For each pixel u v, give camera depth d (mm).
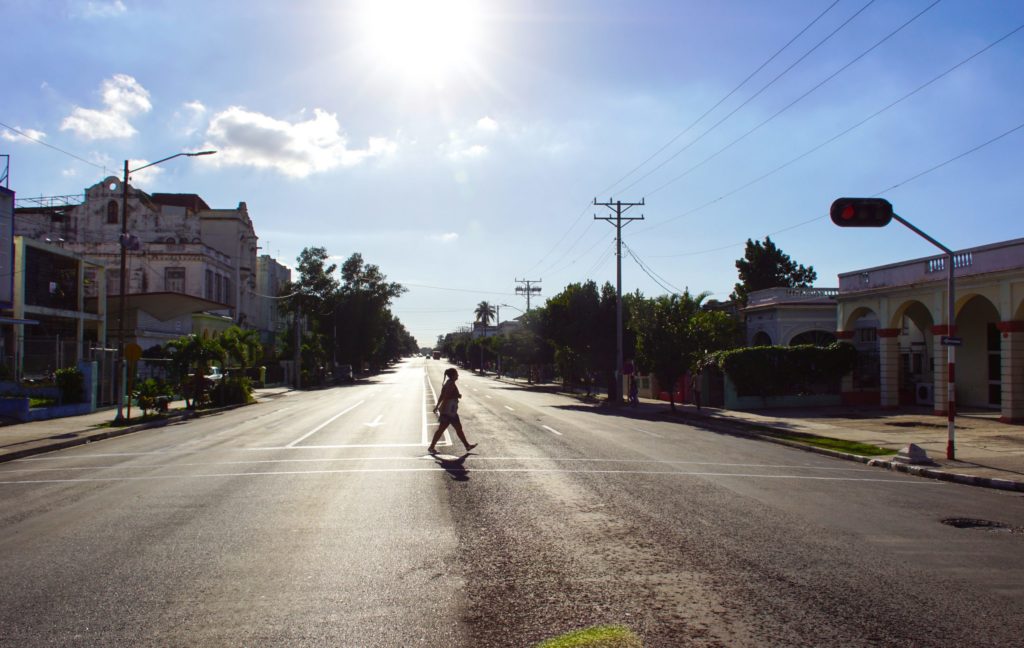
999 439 18875
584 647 4684
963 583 6406
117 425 23266
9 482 12492
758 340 41406
